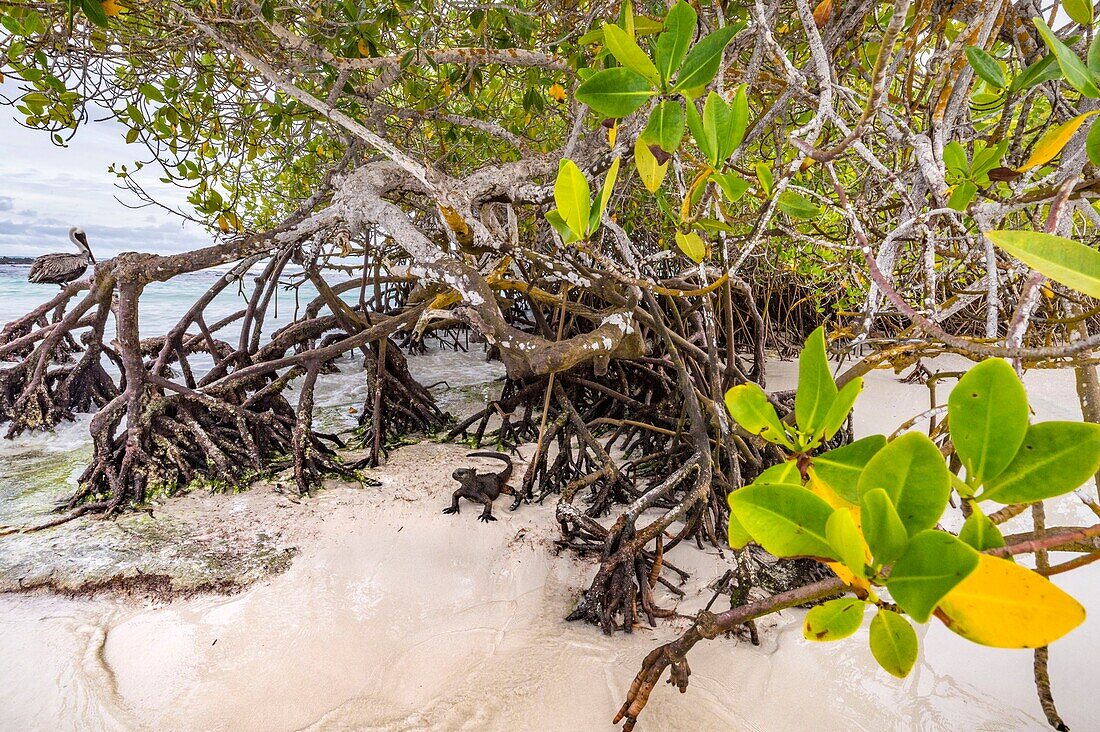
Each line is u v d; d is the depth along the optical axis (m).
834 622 0.71
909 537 0.65
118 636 2.86
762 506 0.74
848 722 2.29
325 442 5.60
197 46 3.16
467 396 7.10
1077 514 3.60
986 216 1.22
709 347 3.69
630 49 1.08
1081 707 2.24
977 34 1.40
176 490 4.45
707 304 3.45
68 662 2.67
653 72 1.12
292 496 4.41
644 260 2.54
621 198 3.84
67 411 6.26
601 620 2.92
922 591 0.58
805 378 0.88
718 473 3.76
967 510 0.74
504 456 4.75
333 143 5.43
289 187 6.34
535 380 5.54
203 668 2.66
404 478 4.79
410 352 9.51
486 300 2.92
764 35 1.33
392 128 4.67
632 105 1.15
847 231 2.60
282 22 3.17
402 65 3.06
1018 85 1.24
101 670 2.62
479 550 3.68
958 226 1.51
